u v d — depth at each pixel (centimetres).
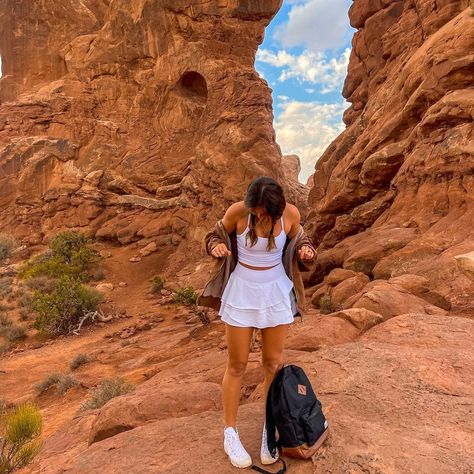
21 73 4634
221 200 3388
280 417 274
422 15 2280
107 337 2152
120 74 4238
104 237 3866
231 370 302
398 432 306
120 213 3991
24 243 4034
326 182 2714
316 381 415
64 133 4275
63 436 640
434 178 1398
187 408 459
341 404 358
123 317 2538
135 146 4128
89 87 4309
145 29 4059
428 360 441
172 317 2342
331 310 1172
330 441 289
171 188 3825
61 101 4300
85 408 1045
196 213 3544
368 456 267
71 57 4409
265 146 3425
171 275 3244
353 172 2041
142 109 4184
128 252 3650
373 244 1348
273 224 274
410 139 1670
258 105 3553
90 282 3222
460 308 767
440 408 343
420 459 265
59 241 3541
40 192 4150
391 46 2567
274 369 310
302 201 3944
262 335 305
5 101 4597
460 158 1294
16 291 3073
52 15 4619
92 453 347
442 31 1722
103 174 4050
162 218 3788
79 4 4684
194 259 3369
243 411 371
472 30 1499
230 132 3456
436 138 1446
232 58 3897
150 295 2891
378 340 555
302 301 305
